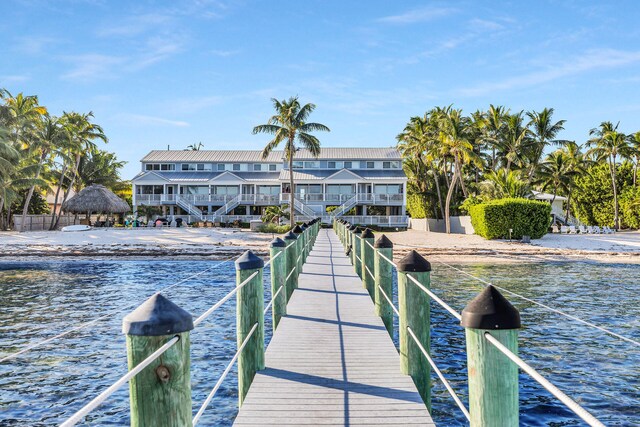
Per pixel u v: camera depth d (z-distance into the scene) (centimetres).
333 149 7106
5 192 4797
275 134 5084
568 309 1619
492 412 271
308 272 1566
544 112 5994
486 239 4269
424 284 576
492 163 6606
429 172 6712
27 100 5738
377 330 819
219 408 834
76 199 5544
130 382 247
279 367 629
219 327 1362
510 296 1875
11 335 1291
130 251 3356
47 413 823
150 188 6631
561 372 1002
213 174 6788
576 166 6544
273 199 6400
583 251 3516
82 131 6362
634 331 1326
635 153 6206
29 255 3247
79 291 1989
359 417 479
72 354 1129
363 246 1266
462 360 1076
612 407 830
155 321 241
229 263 2995
